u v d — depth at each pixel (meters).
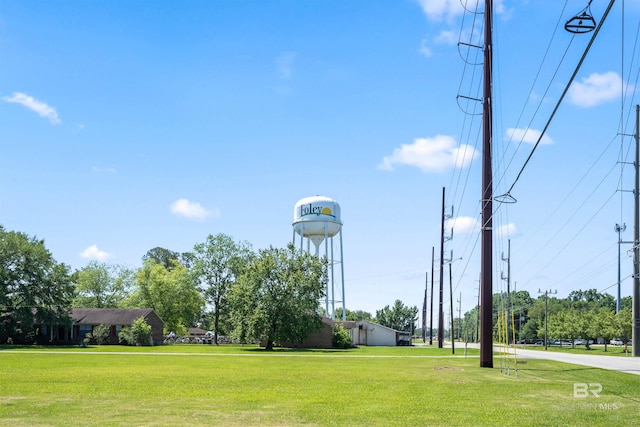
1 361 39.28
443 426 14.90
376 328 92.12
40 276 70.50
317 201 77.50
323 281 65.69
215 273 90.31
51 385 23.61
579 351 75.31
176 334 100.81
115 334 76.81
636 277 54.25
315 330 65.56
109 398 19.81
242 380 26.16
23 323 69.06
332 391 22.16
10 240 70.12
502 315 44.91
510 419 16.02
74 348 63.81
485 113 33.66
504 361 40.16
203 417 15.99
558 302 164.38
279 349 66.00
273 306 62.88
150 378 26.83
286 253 65.50
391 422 15.42
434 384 24.89
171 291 93.69
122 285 102.44
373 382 25.62
